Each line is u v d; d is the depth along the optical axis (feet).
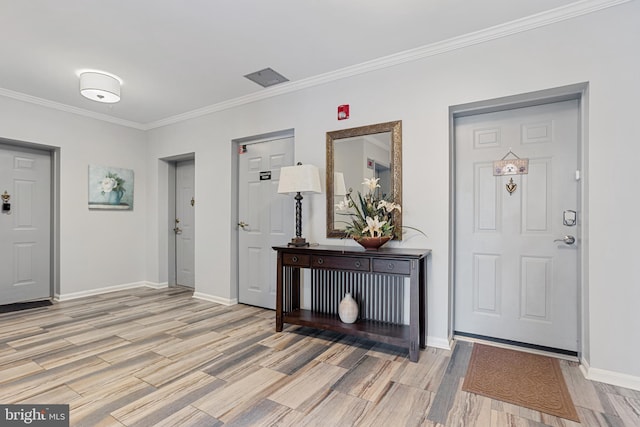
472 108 8.52
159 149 15.23
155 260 15.57
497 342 8.70
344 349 8.36
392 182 9.02
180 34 7.93
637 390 6.34
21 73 10.00
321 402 5.98
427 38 8.17
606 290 6.67
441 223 8.48
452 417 5.55
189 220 15.61
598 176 6.75
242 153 12.78
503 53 7.75
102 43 8.31
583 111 7.37
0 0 6.58
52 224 13.58
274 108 11.39
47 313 11.35
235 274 12.84
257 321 10.61
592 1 6.73
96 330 9.68
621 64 6.61
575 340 7.86
